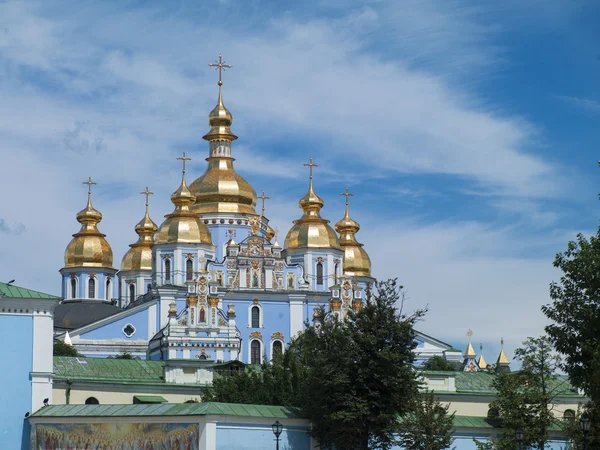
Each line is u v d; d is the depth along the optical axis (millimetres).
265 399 99125
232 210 184500
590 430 90500
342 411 89312
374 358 91688
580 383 90375
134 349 169000
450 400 105938
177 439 85812
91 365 108375
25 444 91688
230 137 188875
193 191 185875
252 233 174750
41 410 91625
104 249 199000
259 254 171500
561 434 97812
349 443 90625
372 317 93750
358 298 168750
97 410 90062
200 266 173750
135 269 196875
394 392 91688
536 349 98250
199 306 160125
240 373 108312
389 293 95688
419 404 92625
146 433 86750
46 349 93562
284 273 172375
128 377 108375
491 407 99250
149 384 105125
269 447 87812
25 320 93375
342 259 183625
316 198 183500
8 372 92188
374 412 91438
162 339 159625
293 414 90375
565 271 91875
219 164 187500
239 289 169250
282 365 104188
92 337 168750
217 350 159250
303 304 170625
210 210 184250
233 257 170625
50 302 93938
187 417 85625
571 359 91188
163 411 86938
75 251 198125
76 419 89375
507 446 94312
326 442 91000
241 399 99312
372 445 92500
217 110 188625
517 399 95938
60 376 104688
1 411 91562
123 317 169875
